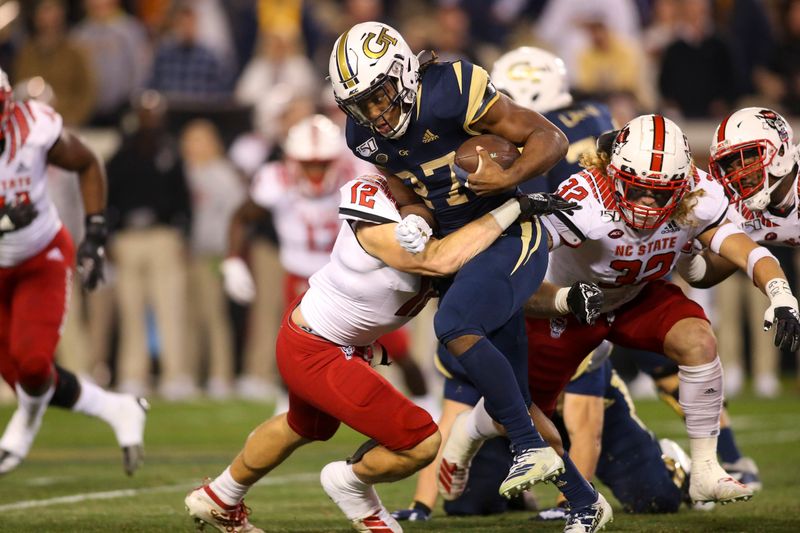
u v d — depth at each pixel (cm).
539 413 1388
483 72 1335
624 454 1641
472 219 1377
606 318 1528
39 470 2186
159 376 3581
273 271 3381
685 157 1368
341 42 1316
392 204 1334
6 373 1814
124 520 1585
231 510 1437
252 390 3431
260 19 4175
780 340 1365
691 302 1511
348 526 1543
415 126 1328
